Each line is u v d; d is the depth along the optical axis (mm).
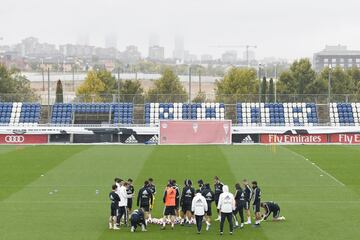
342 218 63281
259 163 102750
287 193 78000
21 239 54750
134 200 73250
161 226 60000
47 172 93625
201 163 102875
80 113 151125
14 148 125625
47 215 64750
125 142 137750
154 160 106438
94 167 98625
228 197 56531
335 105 153750
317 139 138250
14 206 69500
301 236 55844
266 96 166000
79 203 71438
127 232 57406
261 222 61750
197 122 137125
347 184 84188
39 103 153875
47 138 137750
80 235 56156
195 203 56781
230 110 154625
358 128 138500
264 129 138000
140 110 153375
